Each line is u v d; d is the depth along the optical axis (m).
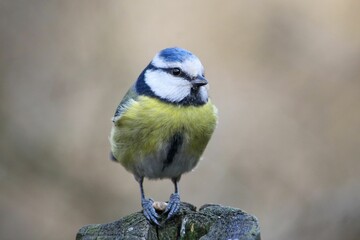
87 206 12.83
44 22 14.12
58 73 13.88
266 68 14.90
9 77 13.62
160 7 15.39
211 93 14.55
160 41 15.01
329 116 13.77
